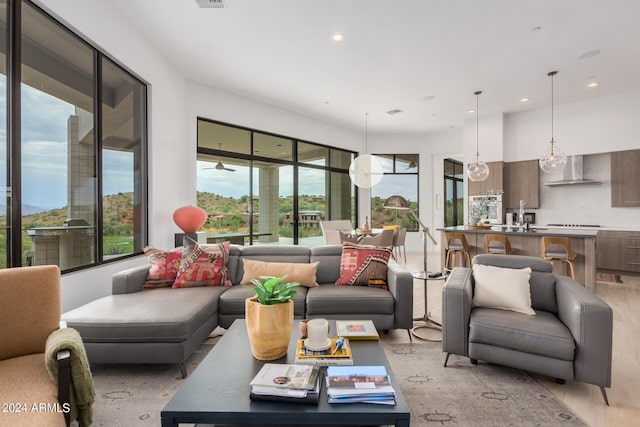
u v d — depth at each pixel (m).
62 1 2.79
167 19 3.68
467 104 6.59
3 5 2.38
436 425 1.77
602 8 3.44
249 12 3.53
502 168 7.14
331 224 6.93
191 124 5.37
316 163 7.84
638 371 2.37
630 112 5.90
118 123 3.75
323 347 1.67
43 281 1.78
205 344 2.90
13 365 1.57
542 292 2.58
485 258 2.90
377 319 2.86
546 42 4.15
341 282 3.26
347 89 5.79
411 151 9.15
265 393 1.33
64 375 1.45
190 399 1.34
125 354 2.25
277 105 6.67
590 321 1.99
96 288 3.24
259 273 3.25
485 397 2.04
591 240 4.40
